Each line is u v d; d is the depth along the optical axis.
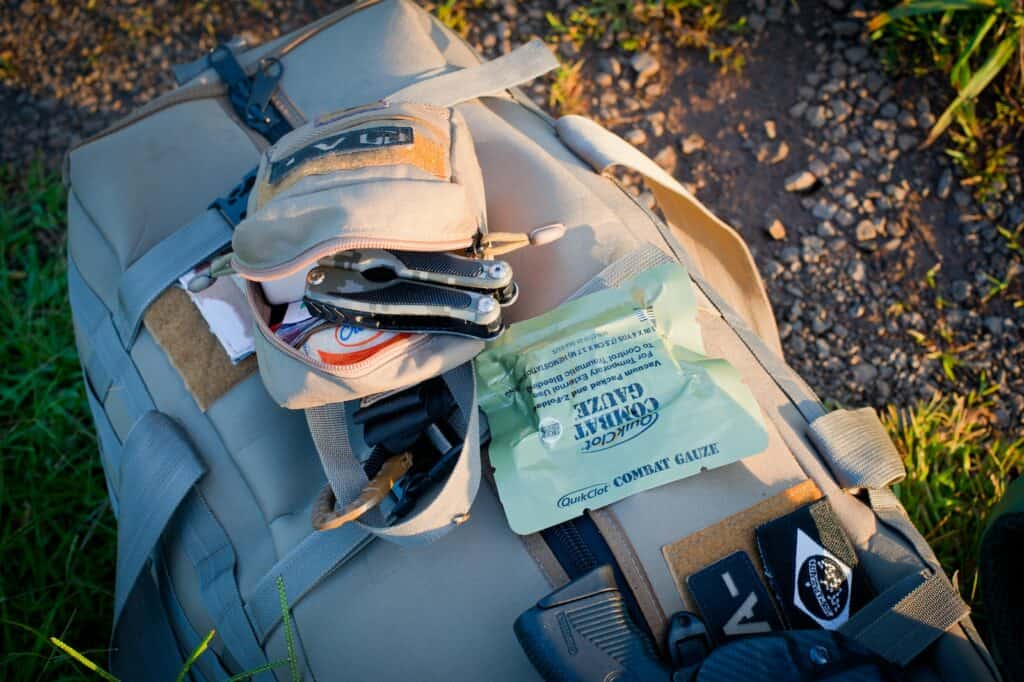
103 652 2.02
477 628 1.38
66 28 2.76
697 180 2.50
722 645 1.25
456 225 1.31
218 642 1.58
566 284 1.56
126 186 1.81
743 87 2.58
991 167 2.40
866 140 2.49
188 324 1.66
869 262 2.38
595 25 2.65
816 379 2.30
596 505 1.38
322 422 1.37
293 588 1.45
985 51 2.46
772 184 2.48
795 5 2.62
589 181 1.73
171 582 1.67
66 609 2.07
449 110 1.56
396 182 1.28
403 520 1.33
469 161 1.49
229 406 1.62
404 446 1.42
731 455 1.40
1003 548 1.26
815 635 1.26
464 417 1.42
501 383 1.47
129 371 1.72
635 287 1.50
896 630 1.30
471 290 1.32
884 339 2.32
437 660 1.37
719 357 1.54
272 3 2.78
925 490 2.10
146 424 1.63
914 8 2.37
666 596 1.36
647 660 1.28
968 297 2.33
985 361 2.28
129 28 2.75
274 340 1.31
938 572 1.37
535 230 1.46
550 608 1.29
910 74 2.52
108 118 2.68
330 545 1.44
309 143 1.40
